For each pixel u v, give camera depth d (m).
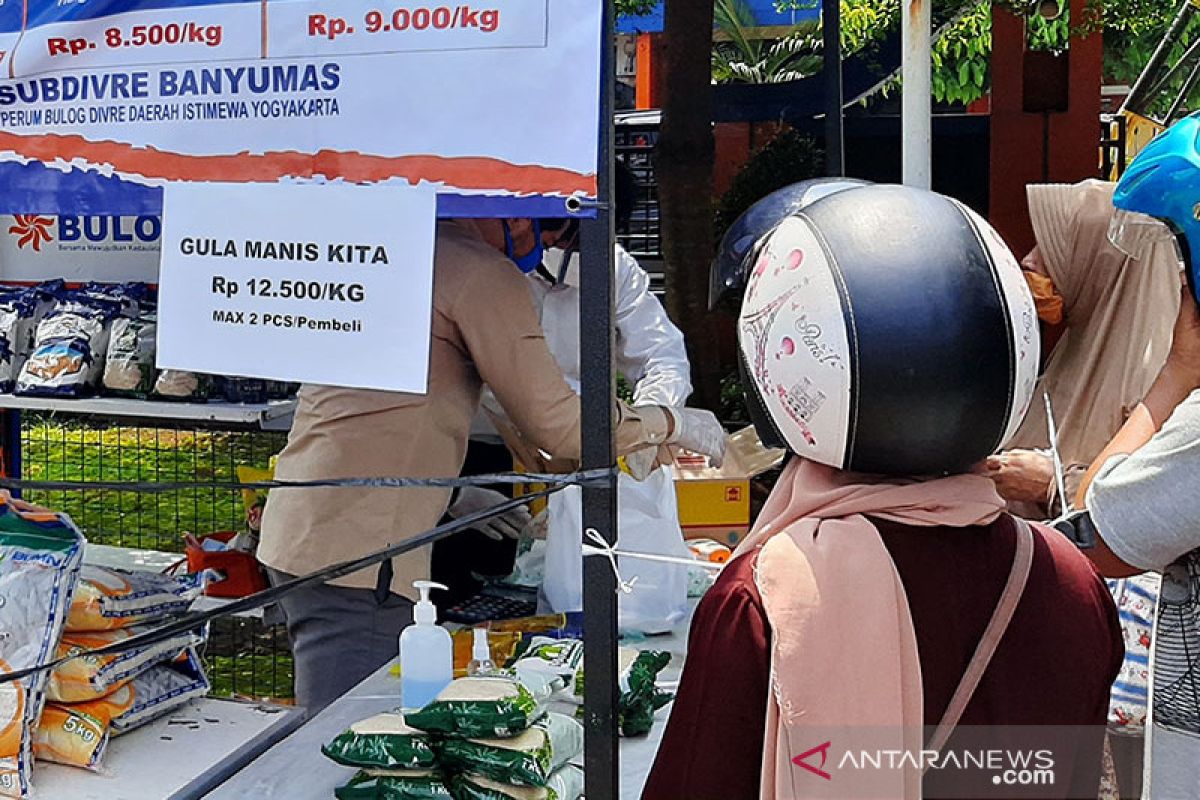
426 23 1.60
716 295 2.36
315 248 1.67
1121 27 9.27
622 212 3.30
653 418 2.32
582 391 1.58
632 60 9.21
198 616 1.86
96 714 2.05
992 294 1.22
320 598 2.36
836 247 1.24
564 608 2.65
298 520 2.36
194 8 1.73
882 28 7.79
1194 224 1.72
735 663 1.24
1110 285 2.70
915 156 3.82
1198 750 1.70
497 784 1.81
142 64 1.77
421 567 2.39
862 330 1.20
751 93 7.93
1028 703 1.23
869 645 1.19
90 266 3.89
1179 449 1.51
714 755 1.24
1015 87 7.87
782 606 1.21
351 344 1.66
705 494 3.01
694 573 2.75
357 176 1.65
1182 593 1.71
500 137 1.57
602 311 1.56
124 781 2.01
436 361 2.29
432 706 1.84
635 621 2.55
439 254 2.22
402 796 1.83
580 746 1.96
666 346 3.19
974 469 1.32
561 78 1.54
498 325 2.20
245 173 1.72
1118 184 1.84
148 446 5.76
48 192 1.87
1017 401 1.24
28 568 2.02
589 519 1.58
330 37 1.65
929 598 1.23
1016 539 1.29
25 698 1.96
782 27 7.72
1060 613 1.26
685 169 6.04
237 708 2.33
